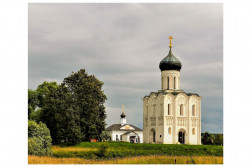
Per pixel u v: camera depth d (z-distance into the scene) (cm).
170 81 10125
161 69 10294
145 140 10488
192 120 9912
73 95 9675
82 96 9612
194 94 10044
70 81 10150
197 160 6638
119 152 7650
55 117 9281
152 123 10156
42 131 6888
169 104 9788
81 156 7156
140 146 8388
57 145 9081
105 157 7200
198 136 9938
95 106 9525
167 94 9750
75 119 9200
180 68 10206
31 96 11388
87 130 9531
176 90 10062
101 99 9950
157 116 9912
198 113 10006
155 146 8319
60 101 9500
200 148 8150
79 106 9531
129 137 15275
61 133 9088
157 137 9850
